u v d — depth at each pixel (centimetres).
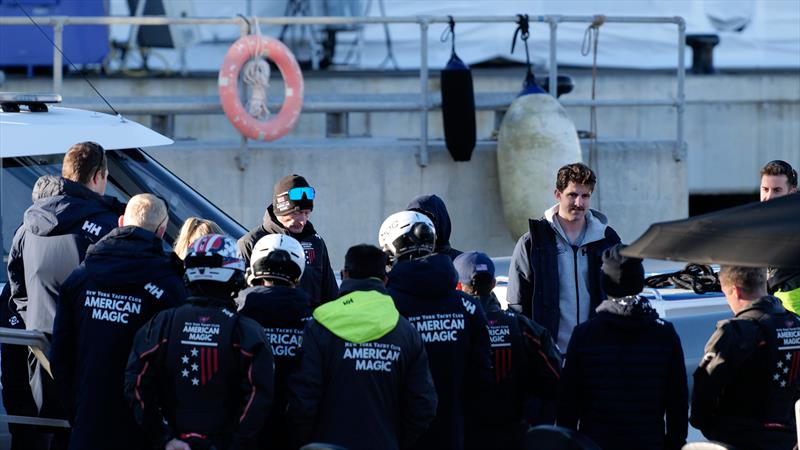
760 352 1581
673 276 2362
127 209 1675
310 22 3528
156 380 1522
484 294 1723
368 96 3778
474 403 1659
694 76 4859
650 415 1547
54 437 1878
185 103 3522
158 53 4581
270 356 1516
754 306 1609
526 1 4675
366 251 1573
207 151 3566
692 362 2150
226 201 3581
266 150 3594
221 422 1515
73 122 2084
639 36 4825
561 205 1967
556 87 3794
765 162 4956
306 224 1975
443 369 1599
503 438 1686
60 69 3403
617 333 1559
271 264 1617
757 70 4962
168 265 1642
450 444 1605
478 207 3766
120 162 2159
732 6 4919
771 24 4950
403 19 3606
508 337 1697
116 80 4494
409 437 1559
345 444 1509
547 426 1330
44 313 1781
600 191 3903
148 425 1514
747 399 1603
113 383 1603
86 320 1608
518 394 1717
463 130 3622
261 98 3506
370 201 3681
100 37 4331
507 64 4712
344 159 3653
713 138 4919
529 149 3594
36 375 1820
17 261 1830
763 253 1220
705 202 5181
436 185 3725
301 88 3550
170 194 2184
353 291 1561
